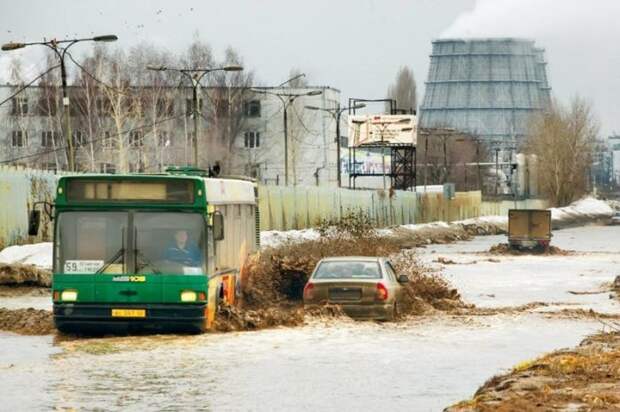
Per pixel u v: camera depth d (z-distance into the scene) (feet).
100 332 179.52
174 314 175.94
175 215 177.17
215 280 183.83
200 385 135.54
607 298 296.10
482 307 261.03
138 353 161.89
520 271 425.28
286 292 248.32
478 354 167.02
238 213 208.23
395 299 209.87
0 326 191.42
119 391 130.82
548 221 574.15
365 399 126.52
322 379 140.77
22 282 285.84
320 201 585.22
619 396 104.47
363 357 161.58
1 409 119.03
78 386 134.41
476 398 106.73
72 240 176.14
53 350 165.07
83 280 175.32
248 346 170.30
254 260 225.56
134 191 176.86
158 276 175.73
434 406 121.49
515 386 112.98
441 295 266.57
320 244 361.51
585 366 126.00
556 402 102.12
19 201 358.64
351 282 204.23
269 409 119.55
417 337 187.01
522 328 206.28
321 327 193.47
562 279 378.53
